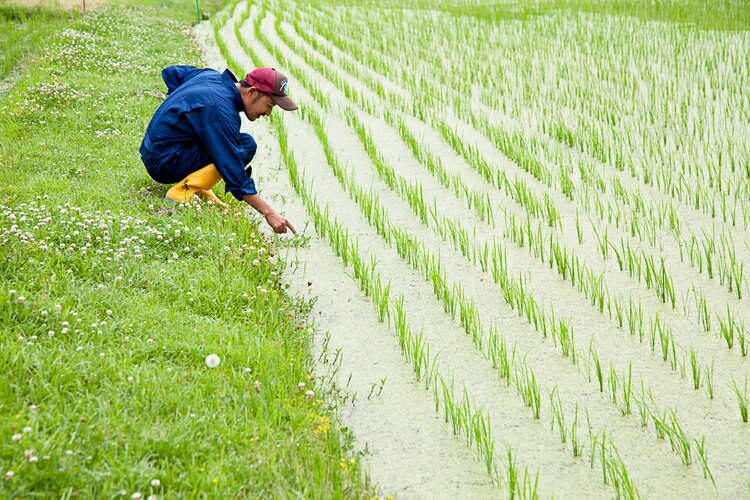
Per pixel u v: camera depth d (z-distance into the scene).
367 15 18.06
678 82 9.28
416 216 5.71
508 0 19.77
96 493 2.35
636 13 15.54
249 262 4.48
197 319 3.71
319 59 12.09
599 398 3.44
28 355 3.01
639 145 7.09
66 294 3.67
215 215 5.13
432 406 3.40
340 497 2.55
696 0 16.70
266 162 7.02
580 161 6.25
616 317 4.15
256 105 5.22
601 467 2.98
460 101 9.06
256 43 14.16
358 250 5.04
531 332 4.04
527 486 2.86
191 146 5.14
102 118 7.35
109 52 10.95
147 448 2.61
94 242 4.38
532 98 8.98
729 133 7.22
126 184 5.55
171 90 5.66
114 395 2.91
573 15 15.95
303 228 5.47
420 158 7.02
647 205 5.67
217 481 2.47
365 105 8.99
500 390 3.53
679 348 3.82
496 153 7.16
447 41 13.51
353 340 3.98
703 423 3.23
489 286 4.58
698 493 2.81
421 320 4.20
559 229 5.35
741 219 5.30
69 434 2.61
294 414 3.05
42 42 10.73
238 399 3.06
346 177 6.62
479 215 5.65
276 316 3.90
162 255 4.42
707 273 4.57
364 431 3.21
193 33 14.62
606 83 9.54
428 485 2.87
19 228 4.33
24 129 6.73
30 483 2.29
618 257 4.64
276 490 2.56
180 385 3.07
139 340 3.38
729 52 10.76
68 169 5.66
